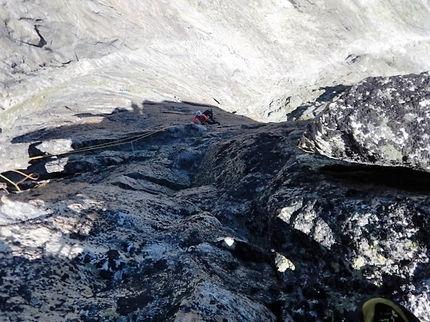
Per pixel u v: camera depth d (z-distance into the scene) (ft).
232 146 28.60
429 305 11.70
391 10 180.04
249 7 147.74
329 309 13.38
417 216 12.75
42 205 16.85
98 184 24.93
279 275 15.10
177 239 16.70
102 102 69.97
